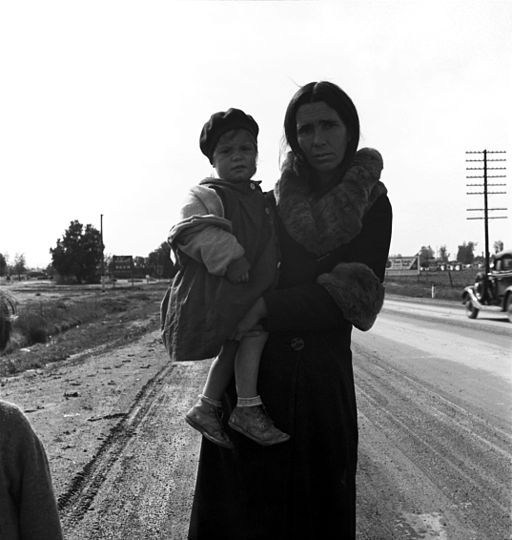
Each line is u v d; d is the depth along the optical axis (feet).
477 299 78.33
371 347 47.91
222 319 7.14
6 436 5.99
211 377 7.83
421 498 15.87
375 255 7.75
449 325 69.46
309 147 7.92
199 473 8.41
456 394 28.91
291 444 7.65
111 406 26.37
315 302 7.27
